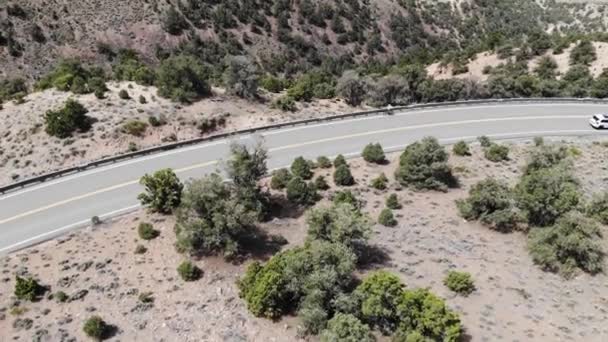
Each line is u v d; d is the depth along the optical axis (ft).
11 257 138.62
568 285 130.93
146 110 215.92
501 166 189.57
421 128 222.07
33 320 117.70
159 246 140.77
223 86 250.16
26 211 159.63
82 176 178.19
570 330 114.73
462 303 120.98
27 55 353.10
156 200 153.38
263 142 185.88
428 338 104.94
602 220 155.12
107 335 113.60
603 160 197.36
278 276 116.67
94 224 150.71
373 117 230.68
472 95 268.41
